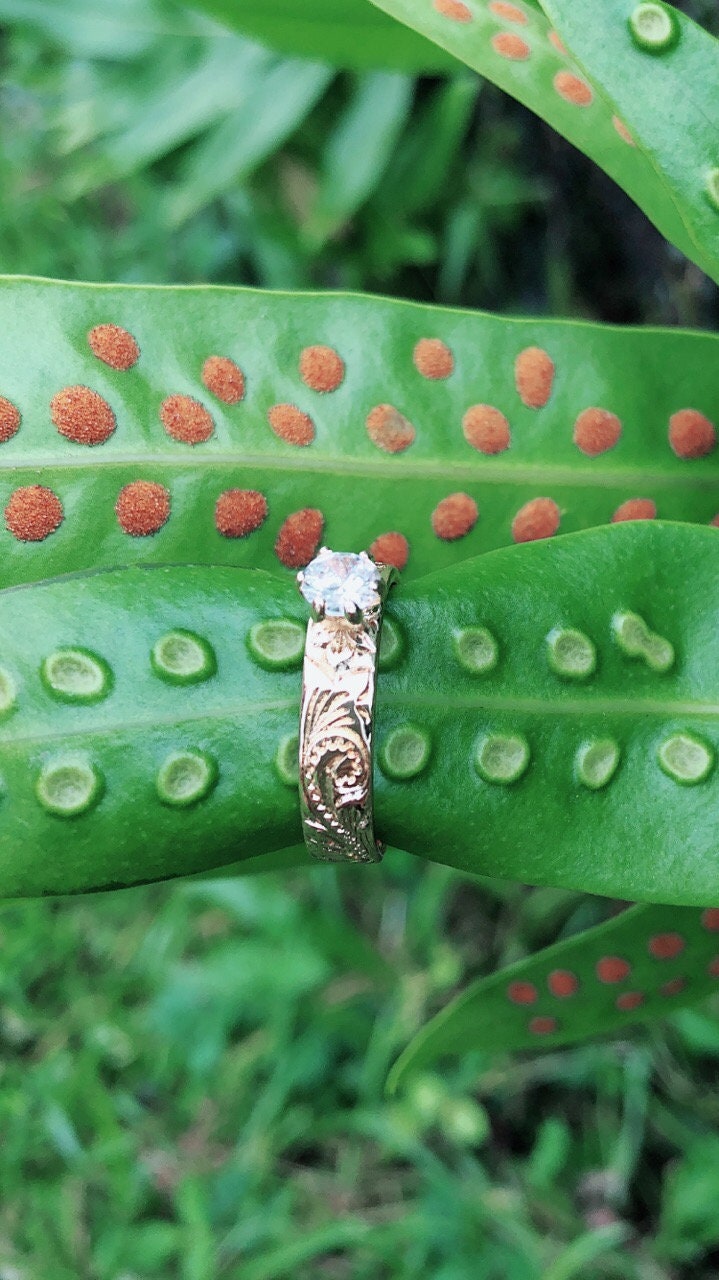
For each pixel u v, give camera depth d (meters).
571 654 0.18
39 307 0.19
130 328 0.19
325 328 0.20
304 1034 0.37
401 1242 0.35
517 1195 0.35
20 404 0.18
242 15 0.24
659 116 0.18
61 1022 0.37
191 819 0.17
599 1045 0.35
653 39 0.18
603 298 0.34
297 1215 0.36
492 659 0.17
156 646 0.17
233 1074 0.37
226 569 0.17
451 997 0.38
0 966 0.37
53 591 0.17
